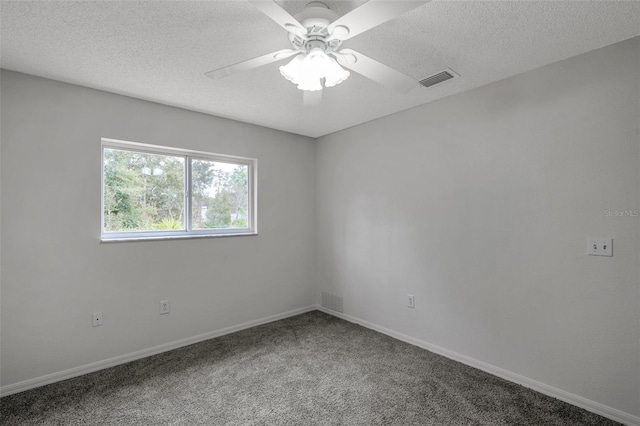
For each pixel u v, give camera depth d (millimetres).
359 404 1962
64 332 2268
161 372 2355
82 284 2346
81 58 1938
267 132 3471
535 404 1941
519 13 1509
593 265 1864
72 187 2307
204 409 1917
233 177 3330
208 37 1716
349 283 3480
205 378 2271
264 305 3432
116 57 1930
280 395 2061
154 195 2818
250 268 3318
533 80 2107
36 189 2172
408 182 2889
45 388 2135
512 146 2209
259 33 1682
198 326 2934
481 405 1939
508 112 2230
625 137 1757
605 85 1821
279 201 3574
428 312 2736
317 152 3877
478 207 2398
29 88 2152
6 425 1768
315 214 3895
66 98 2287
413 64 2035
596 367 1854
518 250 2182
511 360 2219
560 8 1471
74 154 2314
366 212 3285
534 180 2104
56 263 2244
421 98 2615
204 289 2979
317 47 1398
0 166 2055
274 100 2648
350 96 2568
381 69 1587
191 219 3023
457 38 1732
